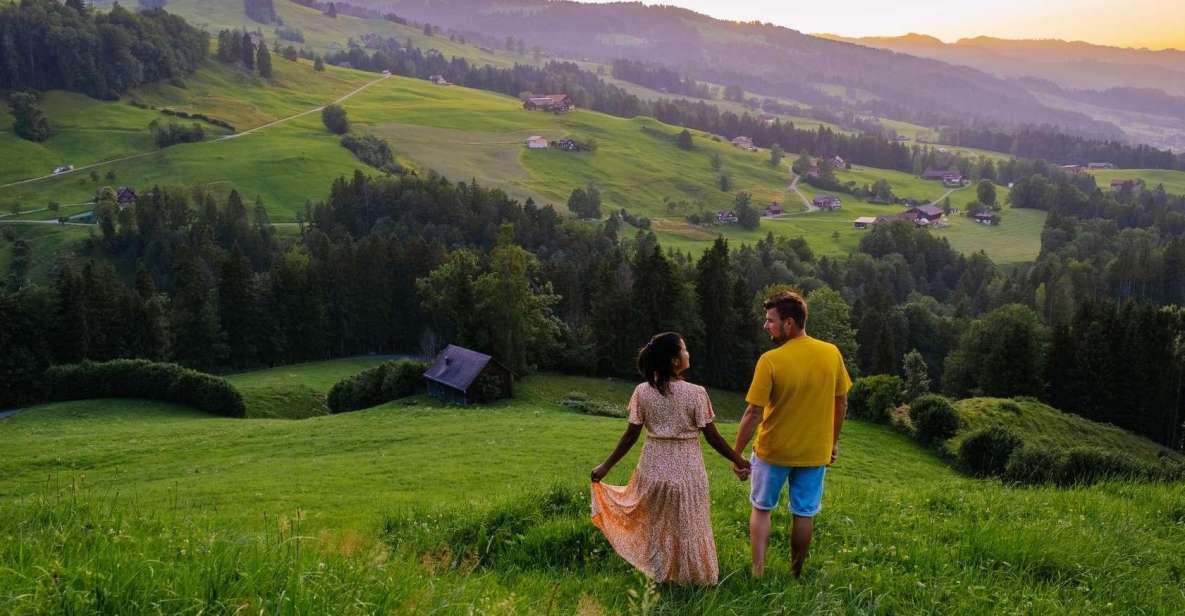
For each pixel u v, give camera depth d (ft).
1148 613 23.09
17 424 200.34
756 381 24.31
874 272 596.70
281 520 23.76
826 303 340.39
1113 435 212.64
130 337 312.29
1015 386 283.38
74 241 542.98
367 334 387.75
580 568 27.35
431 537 31.19
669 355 24.06
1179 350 279.90
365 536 28.91
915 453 171.83
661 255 297.74
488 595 20.30
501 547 29.84
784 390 24.03
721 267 307.99
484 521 31.91
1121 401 274.36
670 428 24.06
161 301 377.91
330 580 17.58
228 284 339.77
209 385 224.33
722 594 22.79
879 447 171.12
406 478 101.71
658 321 295.07
